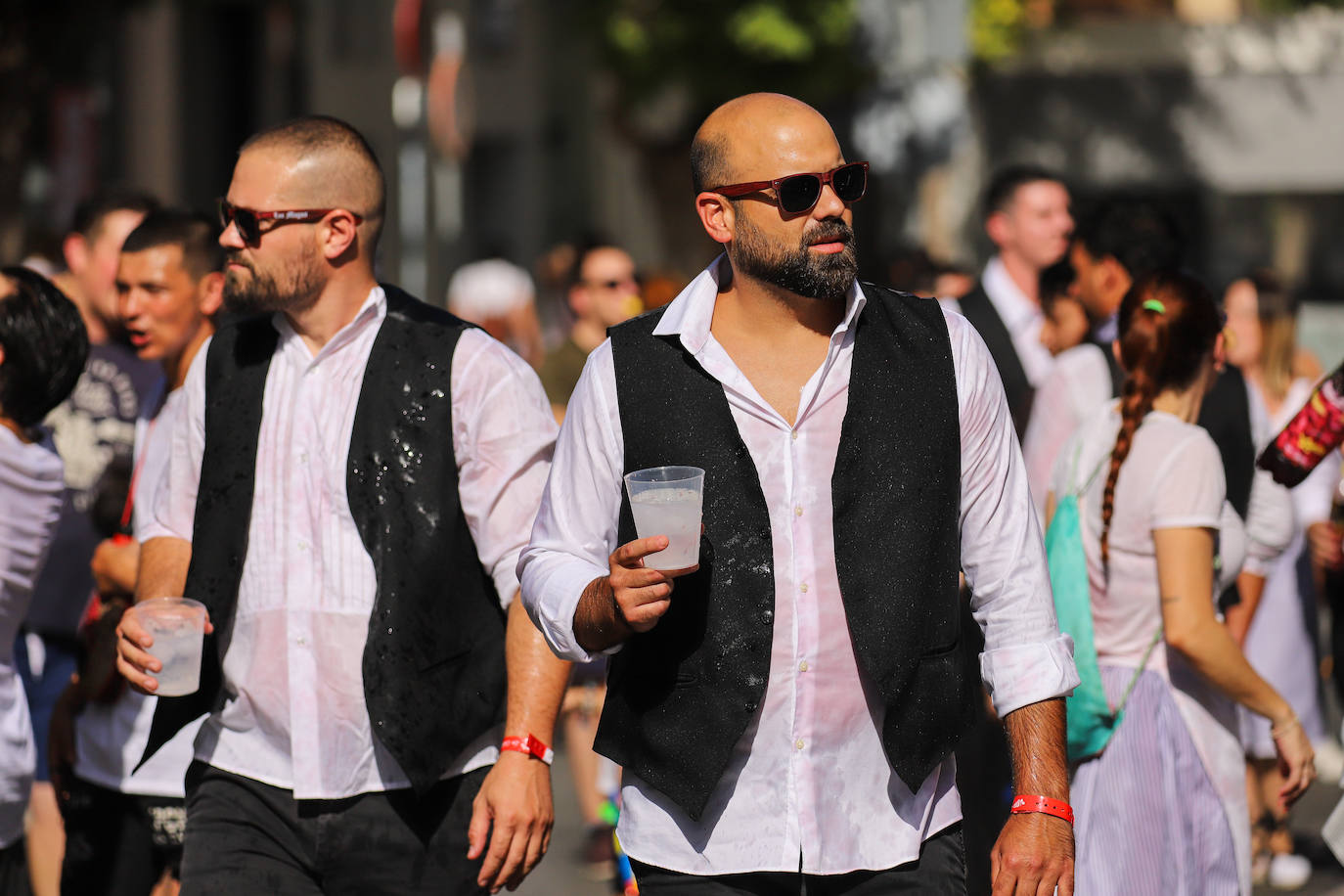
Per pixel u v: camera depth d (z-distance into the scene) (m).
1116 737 13.23
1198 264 63.91
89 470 16.77
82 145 34.75
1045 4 63.72
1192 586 12.96
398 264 65.00
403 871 11.73
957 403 10.38
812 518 10.19
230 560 11.85
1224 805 13.30
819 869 10.09
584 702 21.67
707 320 10.45
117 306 15.02
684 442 10.25
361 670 11.62
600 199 85.12
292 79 74.56
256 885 11.63
